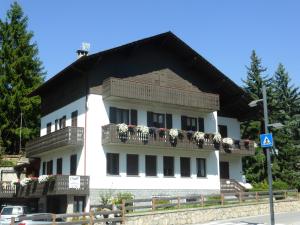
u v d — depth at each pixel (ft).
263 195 125.90
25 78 187.83
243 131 179.22
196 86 136.05
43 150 128.36
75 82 122.83
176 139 123.03
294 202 125.39
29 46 192.65
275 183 149.89
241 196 115.65
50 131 136.36
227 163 146.82
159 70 128.47
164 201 115.14
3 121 180.96
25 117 184.55
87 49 139.44
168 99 121.90
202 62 132.77
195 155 130.82
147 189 119.14
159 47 130.11
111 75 119.14
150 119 123.65
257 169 173.68
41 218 78.02
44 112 142.72
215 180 132.87
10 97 179.93
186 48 129.70
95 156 112.68
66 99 127.24
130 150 118.62
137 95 116.26
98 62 116.57
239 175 148.56
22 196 128.36
